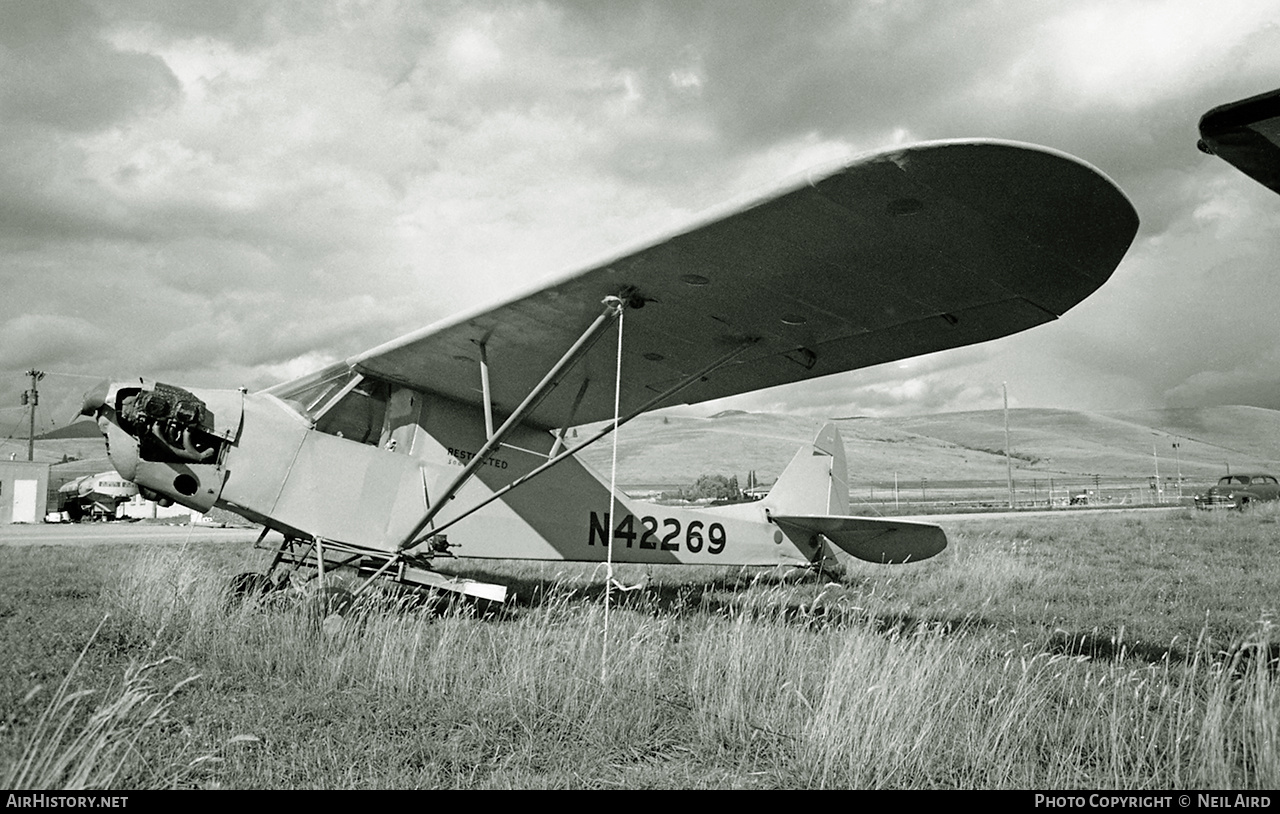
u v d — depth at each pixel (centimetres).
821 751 331
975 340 530
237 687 409
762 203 401
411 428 699
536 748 344
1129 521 2228
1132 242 384
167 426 560
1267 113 178
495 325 593
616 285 519
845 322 536
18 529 2297
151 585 571
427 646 467
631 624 533
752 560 975
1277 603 761
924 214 388
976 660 491
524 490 763
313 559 652
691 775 326
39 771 261
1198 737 332
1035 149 329
